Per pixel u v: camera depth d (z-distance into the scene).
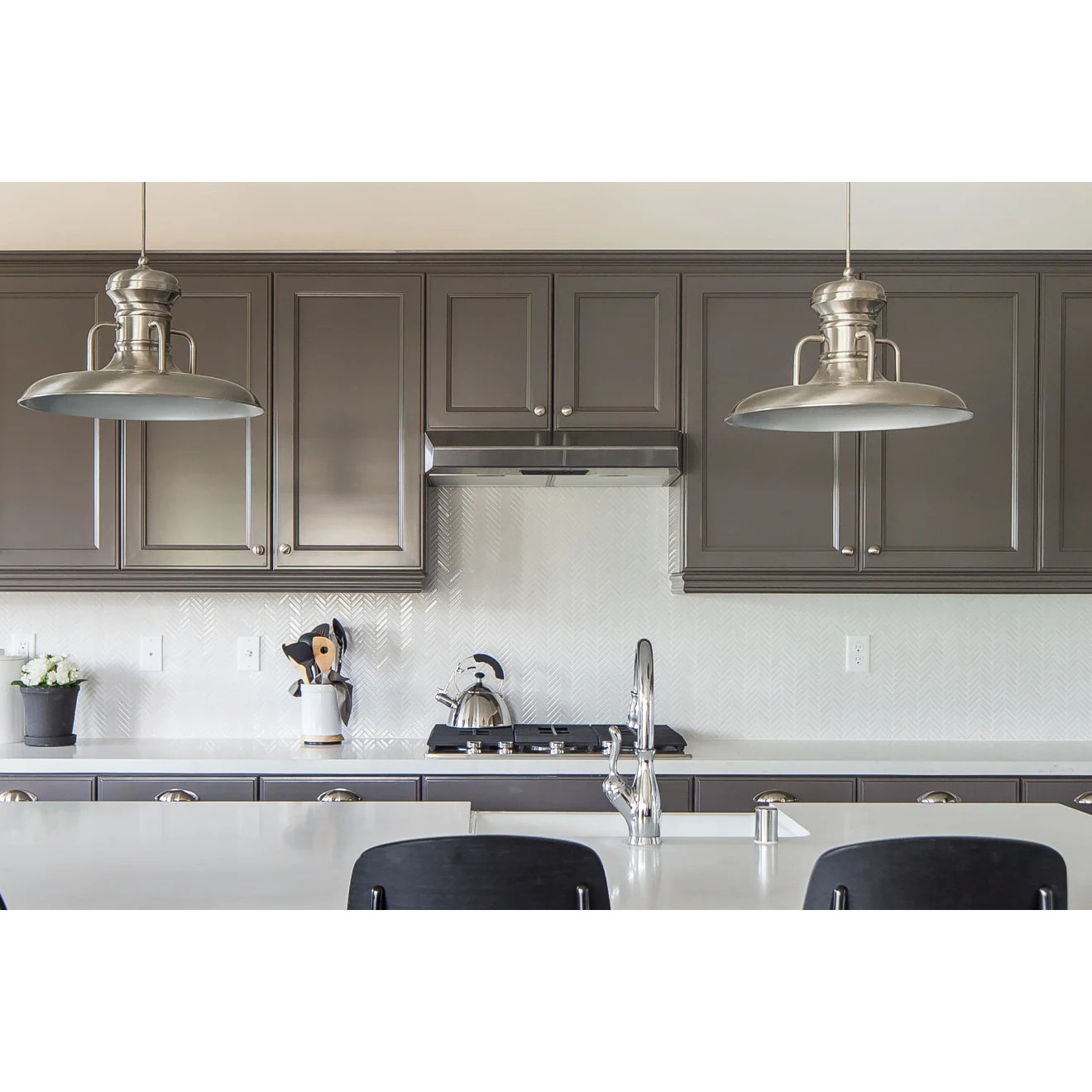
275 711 3.80
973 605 3.83
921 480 3.51
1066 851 2.07
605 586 3.83
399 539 3.51
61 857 1.95
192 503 3.50
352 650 3.81
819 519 3.50
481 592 3.82
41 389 1.88
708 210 3.75
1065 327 3.53
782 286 3.51
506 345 3.51
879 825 2.32
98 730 3.78
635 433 3.47
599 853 2.05
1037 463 3.52
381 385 3.51
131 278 1.96
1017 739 3.82
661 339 3.51
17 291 3.50
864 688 3.82
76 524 3.49
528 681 3.82
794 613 3.83
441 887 1.51
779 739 3.81
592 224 3.77
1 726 3.56
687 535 3.50
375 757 3.34
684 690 3.82
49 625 3.78
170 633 3.80
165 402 2.11
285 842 2.07
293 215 3.74
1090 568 3.51
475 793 3.26
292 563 3.49
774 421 2.20
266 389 3.51
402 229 3.76
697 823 2.55
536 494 3.83
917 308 3.52
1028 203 3.73
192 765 3.28
